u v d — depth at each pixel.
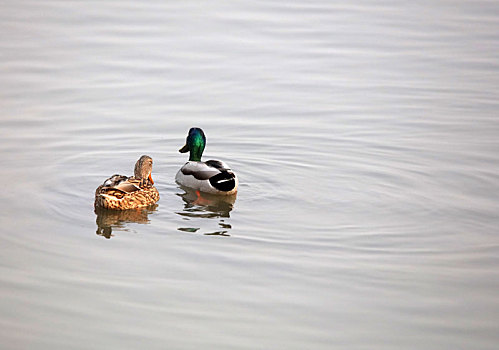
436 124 20.09
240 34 26.70
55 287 12.23
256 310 11.73
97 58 24.20
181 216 15.18
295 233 14.32
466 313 11.74
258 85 22.72
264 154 18.44
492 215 15.09
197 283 12.47
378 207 15.52
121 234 14.23
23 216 14.82
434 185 16.59
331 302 11.98
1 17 27.53
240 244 13.86
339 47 25.75
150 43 25.56
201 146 18.00
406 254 13.57
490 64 24.22
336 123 20.17
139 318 11.43
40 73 22.88
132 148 18.73
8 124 19.52
